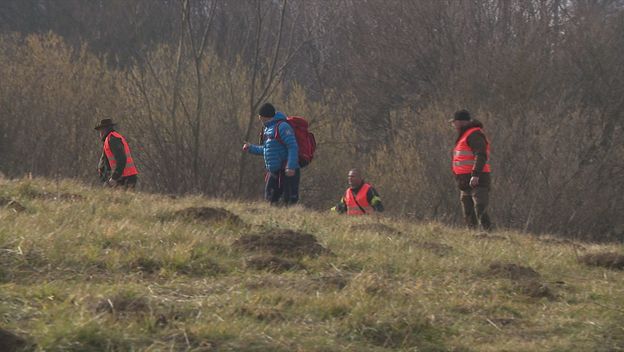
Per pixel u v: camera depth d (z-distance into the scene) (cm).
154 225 2556
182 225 2564
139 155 8038
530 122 8256
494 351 1670
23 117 8100
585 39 9994
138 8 9012
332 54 12031
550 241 3516
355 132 9438
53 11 14400
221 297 1803
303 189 8819
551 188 7869
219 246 2322
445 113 9000
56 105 8088
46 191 3312
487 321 1898
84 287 1761
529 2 10731
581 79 9925
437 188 8044
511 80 9175
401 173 8256
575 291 2309
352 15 11625
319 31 11469
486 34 10881
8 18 14675
